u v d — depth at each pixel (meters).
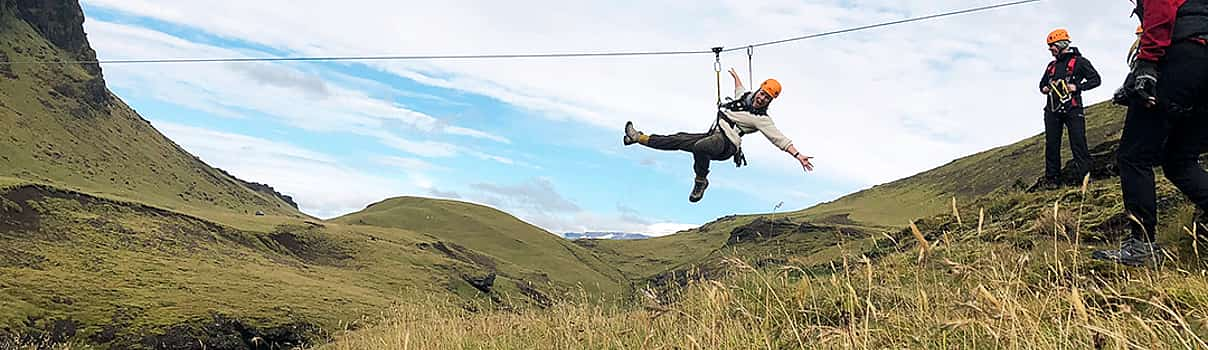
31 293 75.00
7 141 167.00
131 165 199.88
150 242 113.38
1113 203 7.88
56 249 97.38
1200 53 5.08
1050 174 10.86
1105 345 3.49
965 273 4.55
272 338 76.94
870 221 130.88
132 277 91.19
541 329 8.35
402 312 12.67
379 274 133.12
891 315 4.69
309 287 104.88
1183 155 5.67
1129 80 5.41
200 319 76.44
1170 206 7.31
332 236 152.25
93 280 86.00
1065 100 10.42
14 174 153.38
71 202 117.62
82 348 64.69
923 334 4.14
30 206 108.19
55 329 68.06
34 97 199.62
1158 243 6.16
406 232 178.62
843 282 5.86
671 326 6.09
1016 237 7.00
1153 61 5.25
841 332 3.96
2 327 64.25
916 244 9.30
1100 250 6.11
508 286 146.75
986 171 149.50
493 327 9.55
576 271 182.25
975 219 10.05
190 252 114.94
